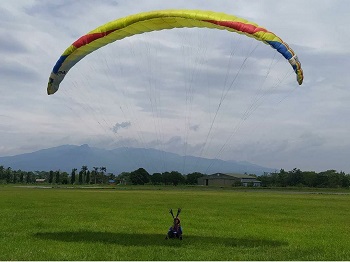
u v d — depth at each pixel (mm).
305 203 46406
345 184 127812
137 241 17125
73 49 17891
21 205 37219
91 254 14258
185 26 17078
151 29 17625
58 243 16438
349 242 18516
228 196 61406
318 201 51062
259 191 96688
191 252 14766
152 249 15258
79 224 23016
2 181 182625
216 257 14023
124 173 184875
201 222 25062
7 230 20375
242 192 86125
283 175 140500
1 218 25547
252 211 34094
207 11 16391
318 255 15031
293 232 21469
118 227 21938
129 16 16938
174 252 14750
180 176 110250
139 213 30016
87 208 34281
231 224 24359
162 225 23078
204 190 94562
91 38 17484
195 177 123875
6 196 54156
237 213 31859
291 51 15086
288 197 62125
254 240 18344
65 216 27297
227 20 15680
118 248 15383
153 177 112375
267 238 19094
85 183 171125
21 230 20484
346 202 49844
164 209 34250
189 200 48562
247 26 15414
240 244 17125
